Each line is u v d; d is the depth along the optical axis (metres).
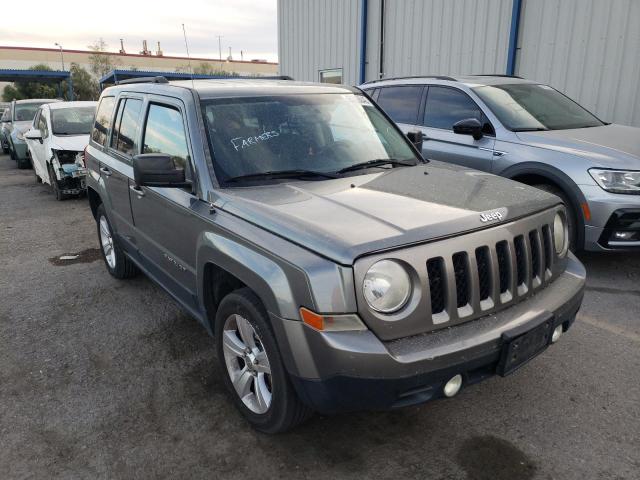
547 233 2.84
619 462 2.57
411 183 3.07
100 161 4.87
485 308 2.46
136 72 22.39
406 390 2.22
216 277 3.06
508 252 2.55
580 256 5.57
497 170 5.44
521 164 5.19
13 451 2.78
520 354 2.45
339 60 13.36
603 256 5.55
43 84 51.22
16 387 3.39
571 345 3.71
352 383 2.20
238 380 2.93
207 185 3.05
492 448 2.70
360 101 4.06
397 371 2.17
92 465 2.66
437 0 10.52
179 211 3.27
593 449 2.67
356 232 2.30
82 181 9.59
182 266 3.39
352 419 2.96
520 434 2.79
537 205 2.82
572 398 3.09
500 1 9.40
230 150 3.19
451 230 2.38
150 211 3.77
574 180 4.75
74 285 5.23
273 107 3.52
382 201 2.69
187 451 2.75
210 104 3.37
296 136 3.41
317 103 3.72
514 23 9.16
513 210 2.66
